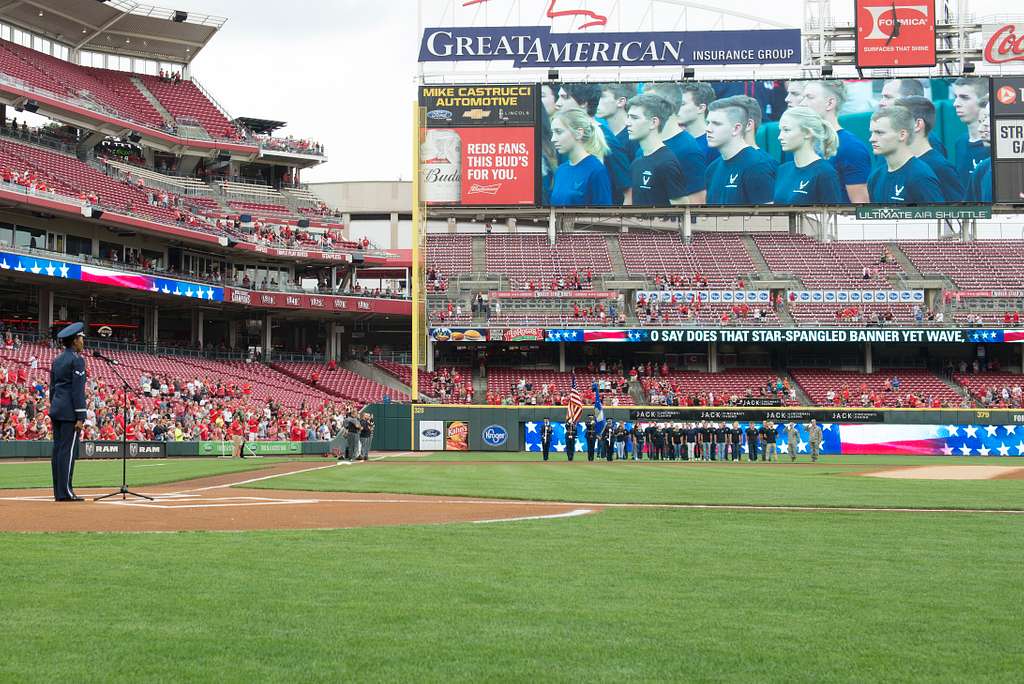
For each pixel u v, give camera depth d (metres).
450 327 58.88
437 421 53.19
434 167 61.69
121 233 55.59
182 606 6.72
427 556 9.06
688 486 20.88
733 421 53.34
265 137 72.00
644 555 9.30
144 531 10.66
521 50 62.28
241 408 49.22
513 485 20.67
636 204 62.06
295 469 29.28
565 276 63.75
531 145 61.81
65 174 53.72
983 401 55.62
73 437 14.69
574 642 5.94
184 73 73.38
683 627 6.34
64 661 5.40
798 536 10.98
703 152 62.00
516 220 82.00
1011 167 61.16
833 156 61.75
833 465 37.62
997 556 9.48
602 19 63.12
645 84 61.91
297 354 65.38
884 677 5.29
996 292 60.22
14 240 49.72
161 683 5.06
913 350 62.53
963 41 62.38
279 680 5.14
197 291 54.53
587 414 53.41
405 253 76.44
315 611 6.64
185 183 66.25
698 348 62.84
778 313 60.34
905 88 61.66
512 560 8.89
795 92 61.94
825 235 66.62
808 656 5.68
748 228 80.75
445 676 5.23
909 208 62.25
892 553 9.65
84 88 61.75
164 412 45.53
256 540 9.99
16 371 42.66
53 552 8.91
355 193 82.88
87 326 58.47
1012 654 5.75
